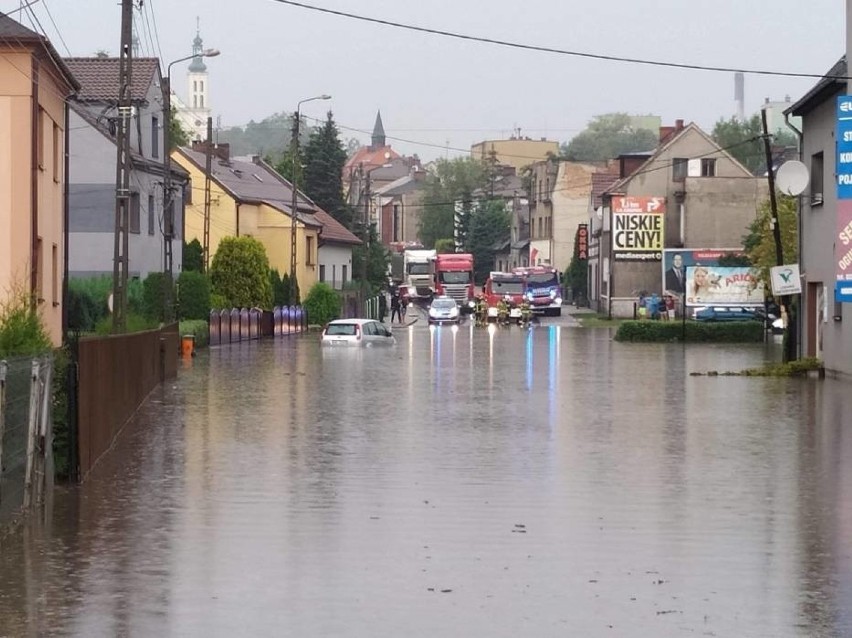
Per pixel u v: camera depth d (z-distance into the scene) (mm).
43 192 77875
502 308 199875
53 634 22500
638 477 41594
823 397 71875
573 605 24875
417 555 29406
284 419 59438
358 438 52156
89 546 30188
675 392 75562
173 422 57938
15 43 72438
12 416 32094
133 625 23156
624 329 146375
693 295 166125
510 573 27641
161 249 144125
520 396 72562
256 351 122750
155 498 37156
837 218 74750
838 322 84750
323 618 23766
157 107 143000
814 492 38594
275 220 197500
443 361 106562
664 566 28391
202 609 24359
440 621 23625
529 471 42906
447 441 51188
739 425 57344
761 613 24266
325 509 35406
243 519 33844
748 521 33844
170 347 86188
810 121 90438
